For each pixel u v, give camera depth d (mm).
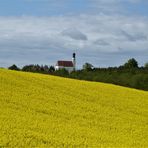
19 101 30156
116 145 21984
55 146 20391
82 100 35281
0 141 19641
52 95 34625
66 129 24500
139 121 30844
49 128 24000
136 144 22938
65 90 38219
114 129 26969
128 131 26906
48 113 28625
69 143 21250
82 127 26031
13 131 21688
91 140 22703
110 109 33656
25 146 19625
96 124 27750
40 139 21328
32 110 28312
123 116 31844
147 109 36219
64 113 29328
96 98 37312
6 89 33438
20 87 35250
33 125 23938
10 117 24875
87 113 30562
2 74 40344
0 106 27797
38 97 32719
